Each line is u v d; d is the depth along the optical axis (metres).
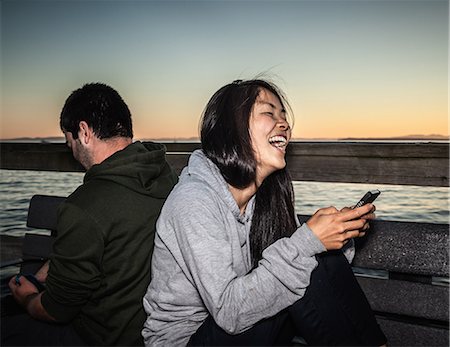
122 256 1.53
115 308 1.56
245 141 1.51
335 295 1.41
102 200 1.51
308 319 1.38
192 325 1.48
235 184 1.53
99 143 1.80
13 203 6.85
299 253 1.33
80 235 1.49
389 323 1.83
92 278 1.50
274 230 1.69
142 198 1.58
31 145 2.88
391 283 1.83
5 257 2.89
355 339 1.41
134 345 1.60
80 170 2.74
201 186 1.44
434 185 2.04
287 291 1.32
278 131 1.53
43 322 1.72
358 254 1.89
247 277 1.33
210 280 1.32
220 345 1.39
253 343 1.37
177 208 1.39
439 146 2.01
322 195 7.67
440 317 1.73
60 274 1.51
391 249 1.83
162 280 1.48
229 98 1.55
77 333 1.66
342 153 2.22
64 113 1.82
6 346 1.67
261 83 1.60
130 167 1.56
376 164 2.15
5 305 1.81
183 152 2.61
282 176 1.72
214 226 1.38
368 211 1.40
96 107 1.78
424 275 1.78
